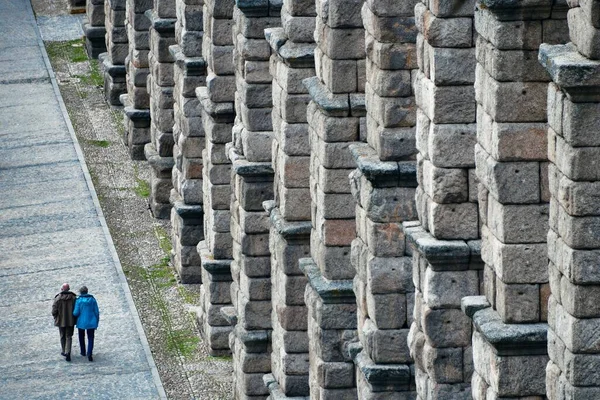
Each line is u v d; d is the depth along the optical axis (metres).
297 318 44.44
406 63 36.06
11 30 88.81
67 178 68.50
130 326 54.44
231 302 51.84
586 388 27.80
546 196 30.45
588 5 26.08
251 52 45.53
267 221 47.09
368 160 37.12
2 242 61.97
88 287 57.69
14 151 71.88
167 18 62.41
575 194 27.09
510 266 30.78
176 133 58.69
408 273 38.00
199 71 56.16
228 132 51.06
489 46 30.19
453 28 32.62
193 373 51.03
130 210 65.25
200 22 55.69
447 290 34.28
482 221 32.03
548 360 30.95
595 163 26.94
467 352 34.78
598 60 26.31
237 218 48.12
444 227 33.88
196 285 57.88
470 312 31.95
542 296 30.86
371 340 38.66
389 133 36.59
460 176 33.50
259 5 44.84
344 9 38.19
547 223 30.58
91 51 84.06
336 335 41.69
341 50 38.53
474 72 32.88
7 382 50.34
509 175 30.41
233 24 49.56
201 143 56.88
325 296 41.12
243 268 47.59
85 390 49.72
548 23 29.69
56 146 72.31
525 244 30.69
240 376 48.03
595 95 26.62
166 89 63.12
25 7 92.69
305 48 41.69
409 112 36.44
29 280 58.38
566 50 26.98
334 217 40.47
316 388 42.50
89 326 51.22
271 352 47.50
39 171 69.38
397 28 35.84
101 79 81.06
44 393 49.53
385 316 38.38
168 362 51.84
